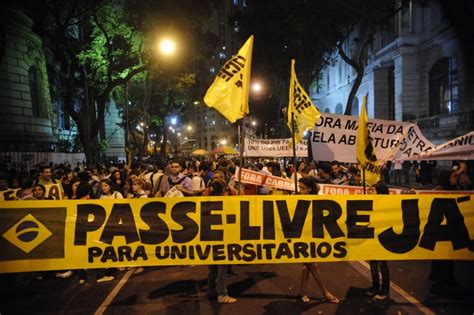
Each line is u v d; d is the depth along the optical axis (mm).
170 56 21328
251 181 9141
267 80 35031
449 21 26375
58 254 5230
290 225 5434
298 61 28781
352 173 8711
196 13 20250
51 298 5668
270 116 44188
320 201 5438
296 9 23656
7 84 25219
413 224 5410
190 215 5406
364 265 7043
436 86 29109
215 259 5402
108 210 5328
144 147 33719
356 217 5430
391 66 35906
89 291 5949
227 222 5422
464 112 23734
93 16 21250
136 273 6840
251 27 27500
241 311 5082
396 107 32094
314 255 5406
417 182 19797
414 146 7691
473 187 9977
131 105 40125
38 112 28812
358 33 40281
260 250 5434
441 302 5254
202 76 33469
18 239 5160
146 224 5367
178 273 6828
